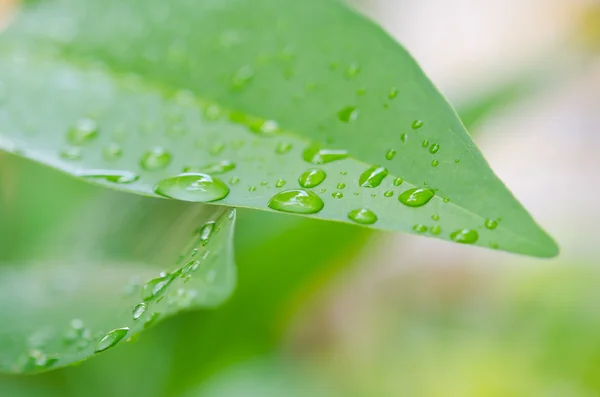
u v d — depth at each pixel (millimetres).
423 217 170
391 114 176
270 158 177
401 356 411
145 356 231
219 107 182
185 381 232
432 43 583
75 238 205
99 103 183
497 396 391
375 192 172
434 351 415
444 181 171
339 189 173
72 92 184
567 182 525
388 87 177
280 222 218
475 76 333
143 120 182
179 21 186
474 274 470
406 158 173
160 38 186
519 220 170
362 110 177
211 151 179
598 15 542
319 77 180
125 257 196
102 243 199
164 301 176
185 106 183
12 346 187
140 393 228
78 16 187
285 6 184
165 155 179
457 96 265
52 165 177
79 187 216
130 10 187
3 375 226
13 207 215
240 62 184
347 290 430
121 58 186
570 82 518
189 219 181
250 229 219
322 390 356
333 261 222
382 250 428
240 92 182
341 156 176
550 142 530
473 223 170
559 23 562
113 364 230
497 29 577
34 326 190
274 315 229
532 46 489
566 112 528
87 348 175
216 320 227
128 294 188
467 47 576
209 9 186
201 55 185
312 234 218
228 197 173
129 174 176
